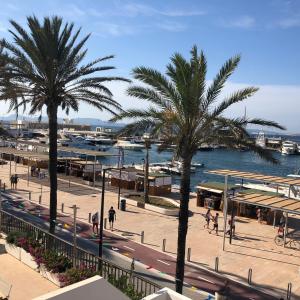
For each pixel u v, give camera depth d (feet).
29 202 118.32
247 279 67.36
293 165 396.57
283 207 84.07
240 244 87.61
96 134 590.55
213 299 57.00
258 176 95.50
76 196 133.90
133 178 150.30
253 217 114.01
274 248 85.71
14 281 45.37
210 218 105.09
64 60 78.02
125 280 42.73
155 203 122.52
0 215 60.75
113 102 80.59
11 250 53.62
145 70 55.16
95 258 49.21
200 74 53.67
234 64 55.42
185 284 63.31
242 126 53.67
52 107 77.51
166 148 58.13
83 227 94.17
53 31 76.13
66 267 47.16
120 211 115.03
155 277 65.46
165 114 55.72
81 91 79.71
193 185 218.18
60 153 274.57
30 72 75.15
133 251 78.48
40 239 54.29
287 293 60.34
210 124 55.47
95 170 168.45
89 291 24.39
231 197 94.07
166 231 95.40
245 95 54.65
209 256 78.43
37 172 171.63
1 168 196.13
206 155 451.53
